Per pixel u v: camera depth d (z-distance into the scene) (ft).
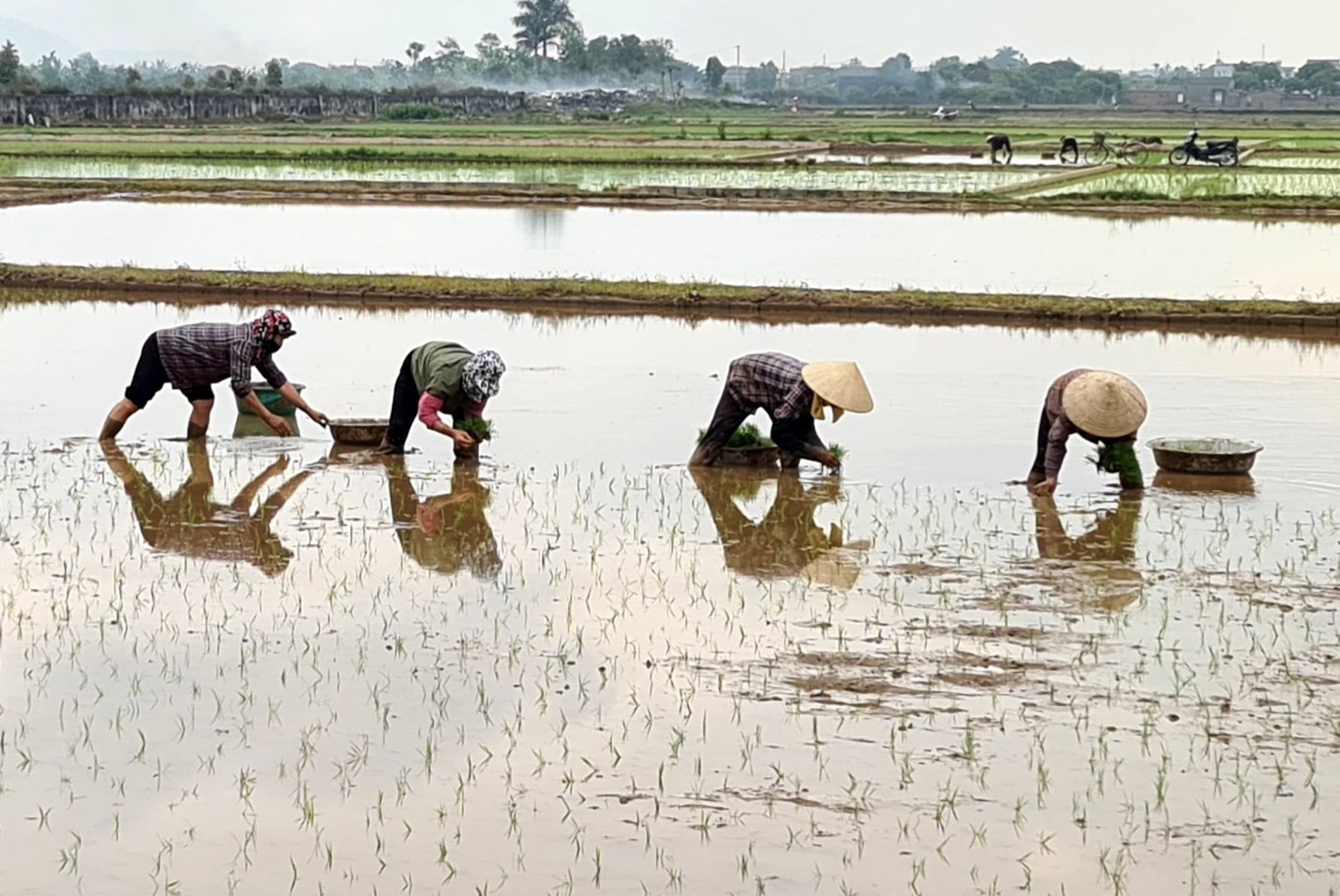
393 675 24.61
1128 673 24.63
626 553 31.27
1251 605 27.94
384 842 19.52
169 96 229.86
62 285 66.59
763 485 36.96
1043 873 18.78
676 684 24.21
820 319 62.34
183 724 22.79
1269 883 18.52
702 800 20.54
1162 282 69.87
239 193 110.42
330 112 260.21
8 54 303.89
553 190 110.11
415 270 72.33
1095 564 30.53
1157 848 19.30
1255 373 50.96
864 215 101.45
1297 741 22.09
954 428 43.27
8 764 21.53
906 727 22.66
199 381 40.78
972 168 137.59
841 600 28.27
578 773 21.29
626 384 48.98
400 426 39.70
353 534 32.58
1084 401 35.68
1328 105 483.10
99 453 39.75
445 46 588.09
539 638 26.25
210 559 30.68
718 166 139.54
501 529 33.06
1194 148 145.07
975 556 31.14
